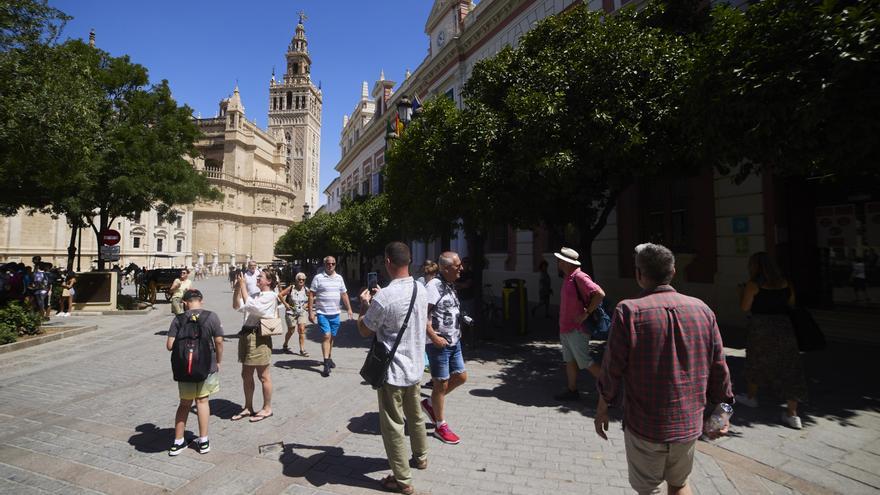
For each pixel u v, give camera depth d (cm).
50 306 1392
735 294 910
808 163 489
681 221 1048
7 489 310
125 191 1325
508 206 784
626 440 224
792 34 456
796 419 403
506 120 788
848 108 413
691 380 207
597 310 486
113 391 552
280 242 5053
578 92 720
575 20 819
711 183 968
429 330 379
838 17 413
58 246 3319
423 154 835
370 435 410
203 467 345
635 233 1160
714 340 214
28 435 407
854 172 555
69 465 348
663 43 721
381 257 2894
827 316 809
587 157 708
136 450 376
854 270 812
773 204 857
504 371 648
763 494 297
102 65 1427
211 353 375
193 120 1788
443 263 419
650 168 698
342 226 2159
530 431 416
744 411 447
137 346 870
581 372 637
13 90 729
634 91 698
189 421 446
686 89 568
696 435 207
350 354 788
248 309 447
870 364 608
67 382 595
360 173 3503
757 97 464
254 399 520
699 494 298
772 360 416
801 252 862
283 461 356
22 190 1096
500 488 310
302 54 10288
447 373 399
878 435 387
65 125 807
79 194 1274
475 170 788
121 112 1479
